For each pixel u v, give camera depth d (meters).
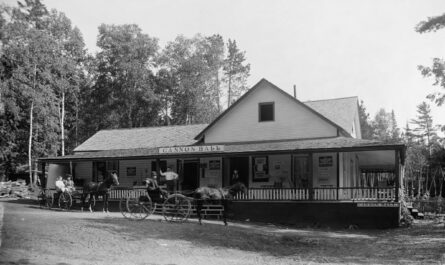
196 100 61.62
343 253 17.38
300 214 27.12
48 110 52.16
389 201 25.31
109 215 24.94
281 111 32.28
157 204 22.61
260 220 27.94
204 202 23.61
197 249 16.95
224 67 72.00
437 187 75.81
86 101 61.59
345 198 27.08
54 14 55.56
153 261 14.49
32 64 49.22
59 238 16.27
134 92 59.97
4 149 51.47
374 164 40.28
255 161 32.31
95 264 13.36
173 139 37.50
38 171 53.09
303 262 15.41
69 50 56.94
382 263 15.13
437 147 32.81
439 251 17.30
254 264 14.83
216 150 29.77
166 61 63.84
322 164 30.42
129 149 36.62
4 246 14.55
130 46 59.69
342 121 34.06
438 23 26.84
